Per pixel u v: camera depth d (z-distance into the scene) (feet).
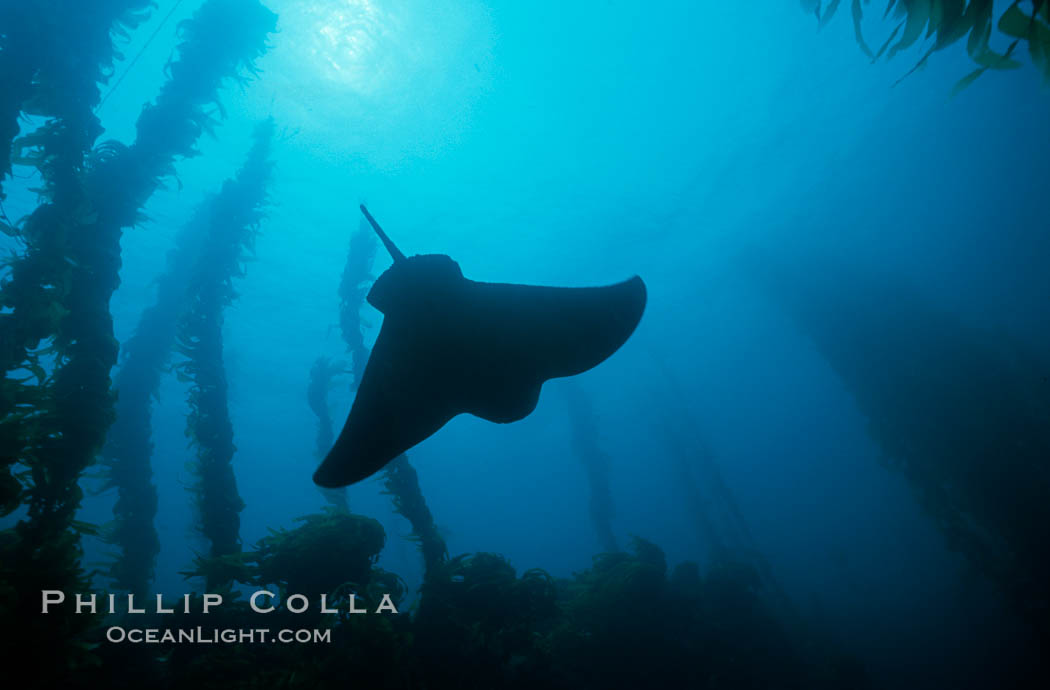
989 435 30.94
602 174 66.80
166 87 19.13
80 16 14.70
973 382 33.24
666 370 119.34
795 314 45.44
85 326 14.38
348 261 29.32
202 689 13.03
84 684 12.88
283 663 14.11
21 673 10.01
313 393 34.78
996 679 29.63
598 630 22.02
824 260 45.19
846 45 61.77
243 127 46.78
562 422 128.67
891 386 36.60
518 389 8.15
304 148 50.06
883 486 146.41
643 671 21.06
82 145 14.35
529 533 293.84
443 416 7.93
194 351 20.45
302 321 73.82
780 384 185.88
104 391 13.88
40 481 12.00
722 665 24.64
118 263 16.25
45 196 14.24
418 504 22.39
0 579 10.54
